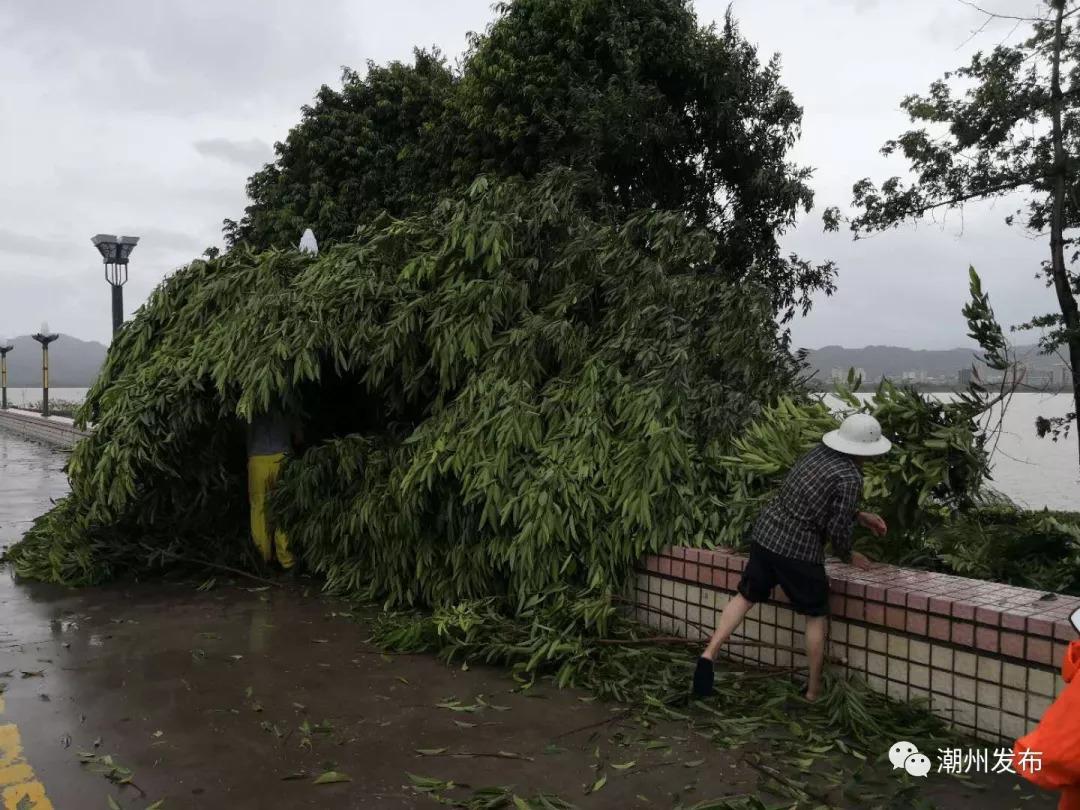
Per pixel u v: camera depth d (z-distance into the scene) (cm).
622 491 508
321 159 1948
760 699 412
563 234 643
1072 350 1052
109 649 502
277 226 1912
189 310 692
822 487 386
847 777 338
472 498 515
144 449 626
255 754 359
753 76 1459
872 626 396
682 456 516
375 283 614
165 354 669
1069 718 160
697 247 630
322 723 392
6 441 2500
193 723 392
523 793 326
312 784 332
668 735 381
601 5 1394
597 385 556
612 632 490
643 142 1324
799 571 391
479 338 571
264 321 622
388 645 504
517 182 637
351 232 1856
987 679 354
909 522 460
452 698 425
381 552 594
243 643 514
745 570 409
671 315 581
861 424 397
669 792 327
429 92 1936
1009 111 1106
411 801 319
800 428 493
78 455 641
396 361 618
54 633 535
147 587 655
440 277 619
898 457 437
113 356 715
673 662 459
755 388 593
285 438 678
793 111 1486
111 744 368
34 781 332
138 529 705
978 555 482
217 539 704
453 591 543
